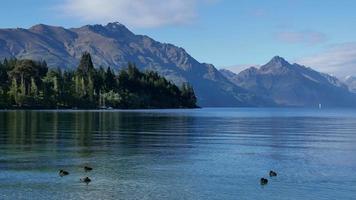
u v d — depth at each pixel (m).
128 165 52.16
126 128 112.38
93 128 110.38
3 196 37.19
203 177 45.50
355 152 67.00
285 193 39.28
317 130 119.62
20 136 85.19
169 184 42.09
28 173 46.34
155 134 95.44
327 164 54.53
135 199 36.84
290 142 82.50
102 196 37.53
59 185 41.00
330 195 38.72
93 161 54.78
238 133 103.31
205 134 98.38
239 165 53.06
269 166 52.62
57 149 65.88
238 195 38.53
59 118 156.00
